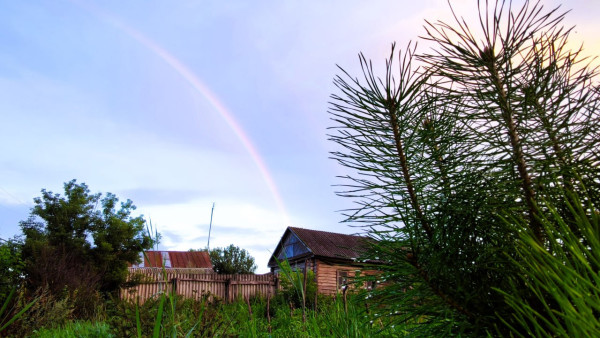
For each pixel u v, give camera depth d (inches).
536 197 61.5
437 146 72.2
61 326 327.0
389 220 68.5
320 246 1120.2
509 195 63.6
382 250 68.1
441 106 71.2
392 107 71.4
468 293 60.6
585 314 33.7
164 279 114.1
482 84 69.4
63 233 1103.6
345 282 74.2
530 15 67.0
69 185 1210.6
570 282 35.9
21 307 288.2
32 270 515.8
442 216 64.7
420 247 67.1
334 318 126.0
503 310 57.4
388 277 68.4
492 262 59.9
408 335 66.0
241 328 167.2
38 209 1154.7
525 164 64.1
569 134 65.4
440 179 69.0
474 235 64.6
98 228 1176.2
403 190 68.8
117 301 138.0
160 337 114.0
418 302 66.9
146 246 1197.1
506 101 67.1
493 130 67.4
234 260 1927.9
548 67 65.4
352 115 74.0
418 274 64.6
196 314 146.6
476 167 67.1
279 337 165.8
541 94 65.7
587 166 59.9
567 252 52.5
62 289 495.8
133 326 124.6
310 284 460.4
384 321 86.6
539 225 59.0
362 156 72.1
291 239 1273.4
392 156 69.5
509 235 60.6
